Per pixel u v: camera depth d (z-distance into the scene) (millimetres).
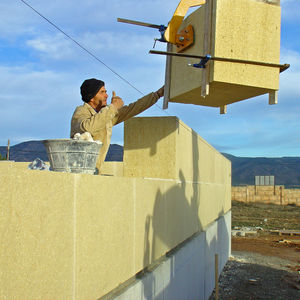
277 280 10977
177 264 4973
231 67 3455
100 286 2605
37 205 1888
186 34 3826
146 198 3719
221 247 10930
